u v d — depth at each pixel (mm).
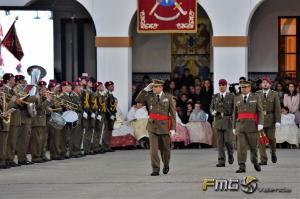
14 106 28297
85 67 41031
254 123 26016
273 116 29078
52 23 36312
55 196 21406
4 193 22062
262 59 40562
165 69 41281
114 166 28797
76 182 24156
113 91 37656
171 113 25703
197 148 36562
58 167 28531
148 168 27984
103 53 37781
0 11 36062
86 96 33312
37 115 30109
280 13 40375
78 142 32750
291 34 40469
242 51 36781
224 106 28297
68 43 40812
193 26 36844
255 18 40469
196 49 41250
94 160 31250
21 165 29312
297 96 36406
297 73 40531
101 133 34969
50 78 36312
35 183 24031
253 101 25984
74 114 31750
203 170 27031
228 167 27984
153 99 25594
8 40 35969
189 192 21766
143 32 37156
